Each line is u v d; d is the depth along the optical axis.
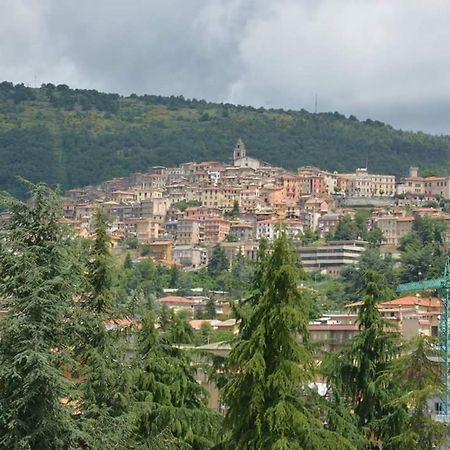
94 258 57.62
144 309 59.66
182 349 64.38
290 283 49.50
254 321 50.22
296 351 48.59
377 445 60.38
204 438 61.34
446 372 65.06
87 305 56.62
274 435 47.19
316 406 52.38
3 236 50.09
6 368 46.00
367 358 61.16
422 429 55.03
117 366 54.41
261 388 47.84
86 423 48.38
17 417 45.72
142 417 58.69
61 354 48.06
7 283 48.50
